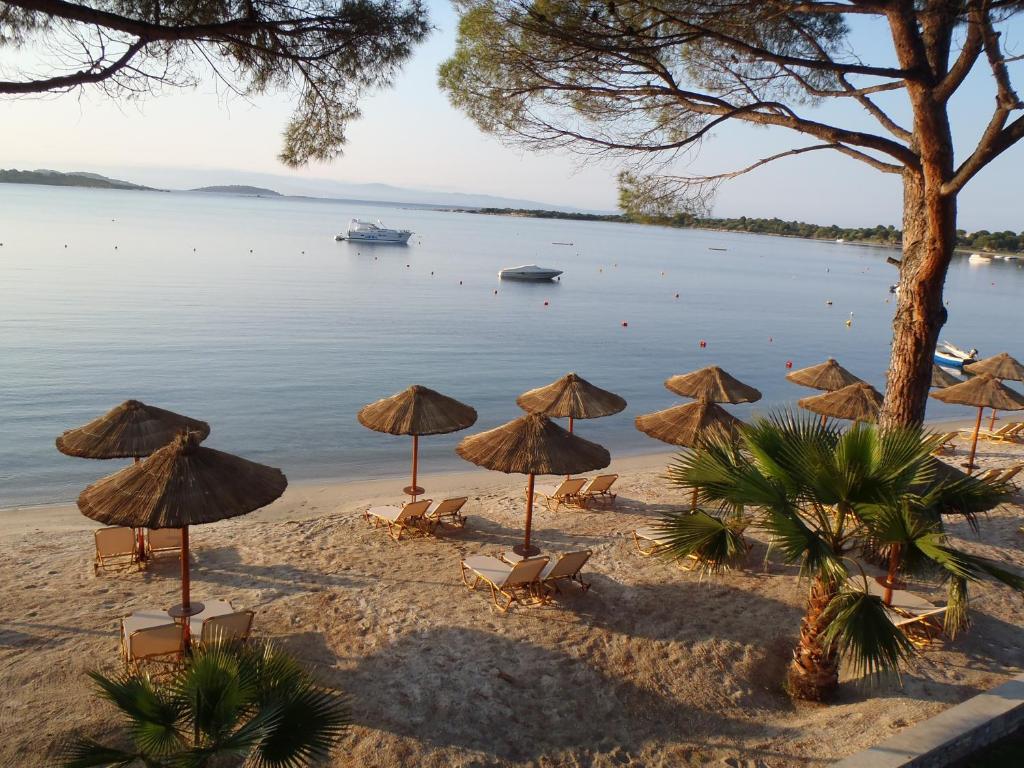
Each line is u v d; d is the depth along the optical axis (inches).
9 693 261.4
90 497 265.7
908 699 275.3
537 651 304.0
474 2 349.1
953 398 651.5
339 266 3134.8
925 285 384.8
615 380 1286.9
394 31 320.5
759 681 293.6
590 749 248.7
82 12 238.4
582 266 4165.8
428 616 330.0
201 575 377.7
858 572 376.8
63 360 1127.0
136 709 176.2
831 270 5339.6
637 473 677.9
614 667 296.0
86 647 298.2
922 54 331.9
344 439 828.6
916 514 247.1
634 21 321.7
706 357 1585.9
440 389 1124.5
